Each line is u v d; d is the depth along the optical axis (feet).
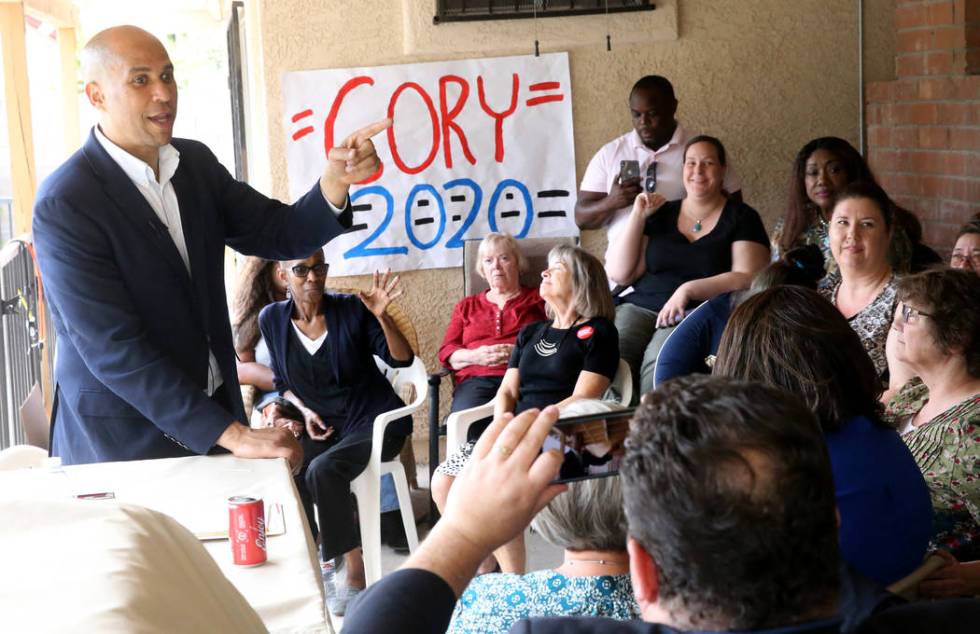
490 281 15.51
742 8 17.24
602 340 13.34
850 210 11.68
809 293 6.91
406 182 17.06
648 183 16.08
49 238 9.01
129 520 4.77
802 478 3.29
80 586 4.16
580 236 17.31
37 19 27.30
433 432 14.98
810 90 17.54
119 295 9.09
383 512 14.61
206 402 8.98
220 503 7.83
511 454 3.59
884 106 17.31
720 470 3.28
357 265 17.15
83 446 9.55
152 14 36.60
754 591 3.26
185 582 4.60
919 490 6.65
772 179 17.69
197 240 9.70
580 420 3.97
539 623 3.81
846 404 6.64
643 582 3.53
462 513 3.56
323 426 13.53
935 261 13.65
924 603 3.93
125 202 9.25
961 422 7.93
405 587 3.38
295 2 16.65
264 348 14.84
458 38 16.85
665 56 17.22
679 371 11.14
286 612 6.34
